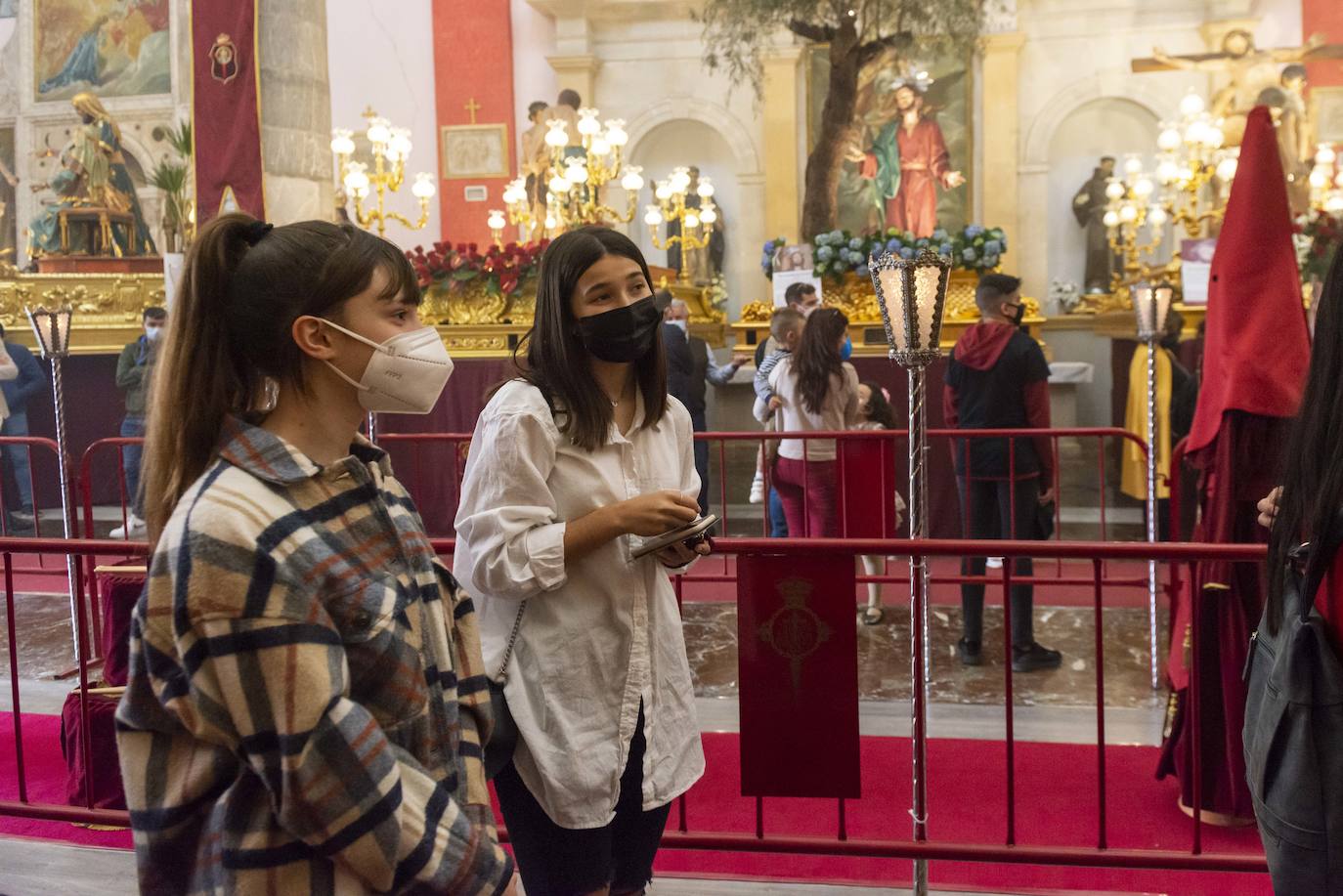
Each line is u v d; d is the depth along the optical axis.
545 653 2.14
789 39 14.62
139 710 1.39
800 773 2.98
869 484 6.07
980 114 14.41
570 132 14.78
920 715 2.97
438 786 1.40
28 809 3.36
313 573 1.34
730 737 4.55
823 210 12.04
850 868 3.38
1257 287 3.33
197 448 1.45
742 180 15.00
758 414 6.75
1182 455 5.12
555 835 2.15
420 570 1.54
